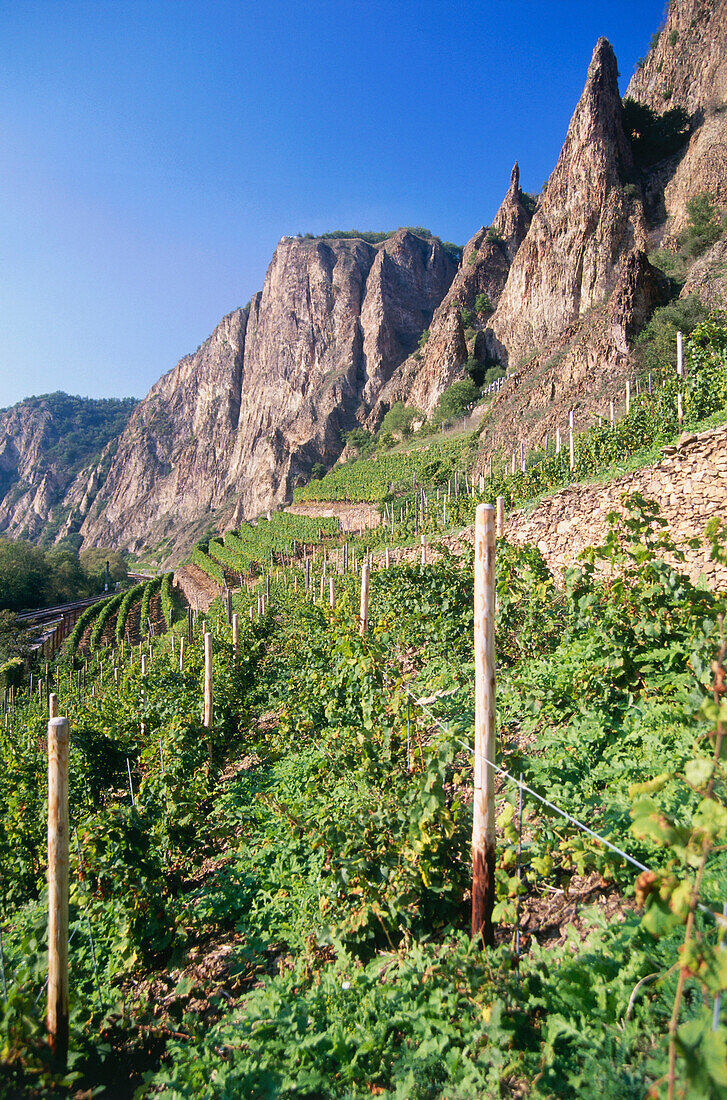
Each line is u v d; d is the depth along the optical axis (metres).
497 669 7.29
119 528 168.50
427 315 115.00
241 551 53.78
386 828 4.16
